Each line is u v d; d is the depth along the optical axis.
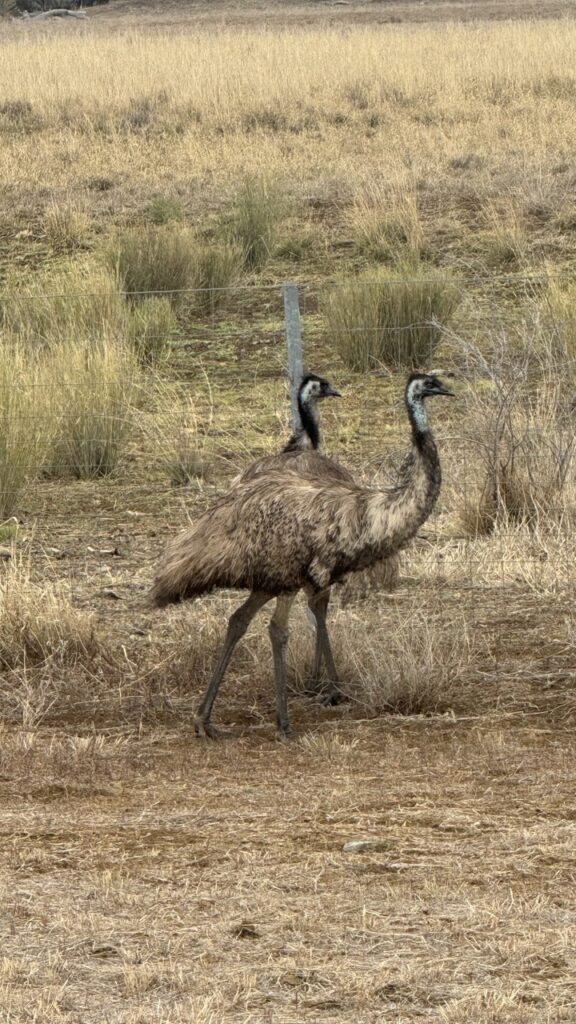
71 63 49.03
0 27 83.75
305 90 42.03
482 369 18.05
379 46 52.19
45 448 18.75
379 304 22.56
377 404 21.08
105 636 12.99
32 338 22.41
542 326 19.75
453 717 11.50
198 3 102.75
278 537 10.93
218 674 11.22
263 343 23.88
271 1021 6.64
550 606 13.81
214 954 7.31
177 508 17.67
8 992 6.92
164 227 28.05
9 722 11.56
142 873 8.40
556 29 56.00
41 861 8.62
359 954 7.28
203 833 9.05
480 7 88.00
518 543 15.17
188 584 11.18
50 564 15.35
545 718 11.43
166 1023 6.58
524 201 28.70
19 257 28.50
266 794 9.78
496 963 7.17
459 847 8.70
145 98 41.81
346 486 11.28
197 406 21.33
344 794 9.72
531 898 7.92
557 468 16.00
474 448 16.70
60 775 10.22
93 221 29.89
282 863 8.50
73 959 7.28
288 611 11.23
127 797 9.79
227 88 42.81
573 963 7.16
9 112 40.69
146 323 23.41
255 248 27.52
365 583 11.41
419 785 9.90
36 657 12.66
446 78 42.50
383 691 11.80
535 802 9.49
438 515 16.55
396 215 27.92
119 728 11.40
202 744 11.02
